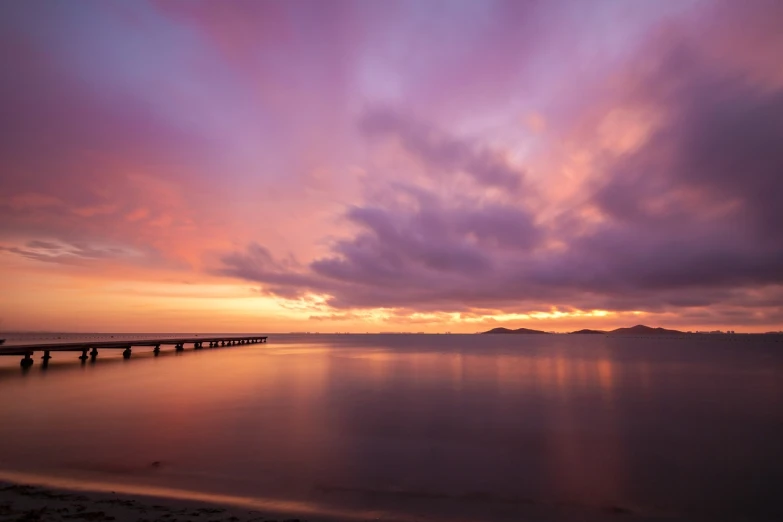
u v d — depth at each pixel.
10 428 15.56
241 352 65.44
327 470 11.80
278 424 16.81
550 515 9.44
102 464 11.76
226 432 15.45
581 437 15.56
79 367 37.94
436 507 9.61
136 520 7.57
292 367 40.09
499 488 10.84
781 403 22.28
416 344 112.62
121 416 17.77
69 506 8.16
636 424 17.50
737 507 10.06
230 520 7.89
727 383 30.30
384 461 12.64
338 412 19.20
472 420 17.92
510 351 75.44
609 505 10.04
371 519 8.68
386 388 26.59
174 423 16.67
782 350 85.94
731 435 15.96
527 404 21.59
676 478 11.71
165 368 38.16
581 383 29.66
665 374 35.94
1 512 7.65
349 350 74.94
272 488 10.41
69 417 17.52
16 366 37.72
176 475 11.09
